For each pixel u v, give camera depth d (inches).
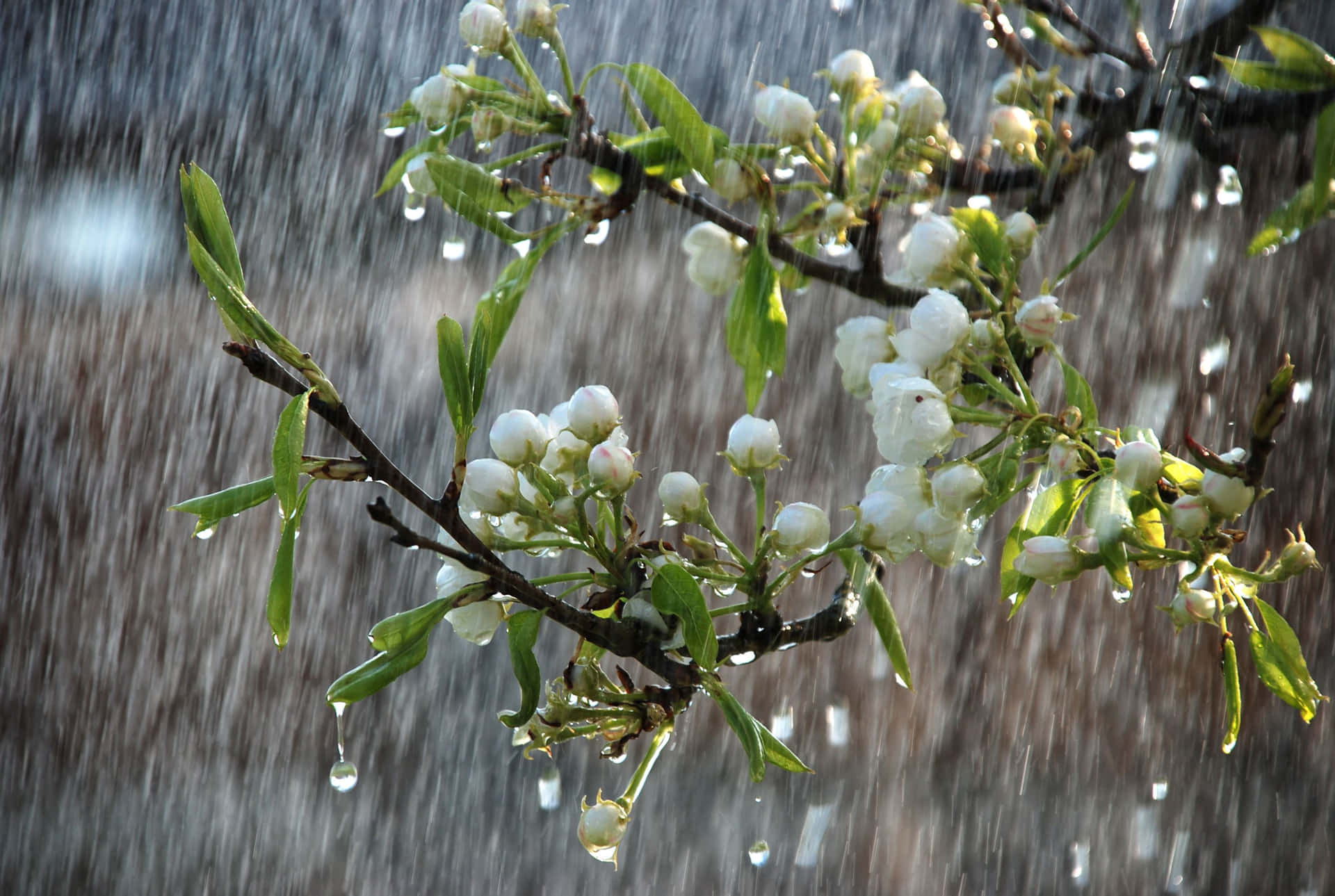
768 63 161.8
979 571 153.0
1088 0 94.1
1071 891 134.3
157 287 228.1
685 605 60.7
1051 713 146.2
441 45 219.3
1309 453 121.0
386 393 204.4
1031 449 61.4
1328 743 130.3
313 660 186.4
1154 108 64.5
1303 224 61.6
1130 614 146.4
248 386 214.4
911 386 60.7
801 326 175.3
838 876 145.0
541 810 165.2
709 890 148.3
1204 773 137.1
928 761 150.7
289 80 226.8
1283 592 123.0
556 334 198.2
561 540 61.3
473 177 62.5
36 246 227.0
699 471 176.6
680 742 166.2
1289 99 64.2
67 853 167.2
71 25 233.9
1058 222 129.7
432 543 60.2
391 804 170.1
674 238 205.0
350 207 222.1
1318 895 123.3
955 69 130.5
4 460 207.2
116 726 182.7
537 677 60.6
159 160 231.0
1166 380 124.6
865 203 63.0
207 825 169.8
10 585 196.2
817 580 159.2
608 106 168.4
